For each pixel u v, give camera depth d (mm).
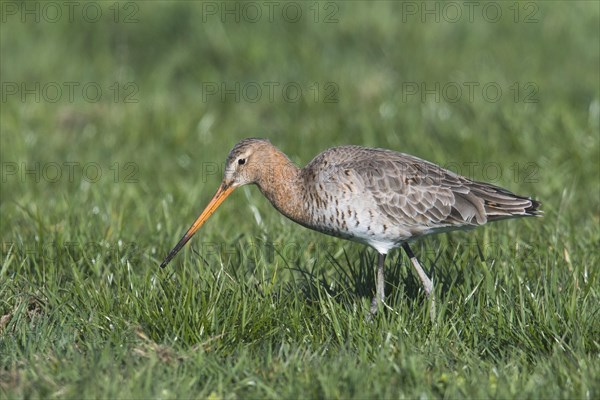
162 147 18547
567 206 14516
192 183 16438
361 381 9547
